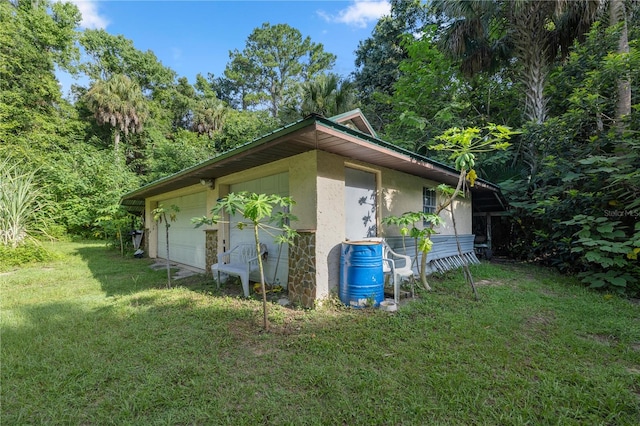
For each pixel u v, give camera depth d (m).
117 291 5.25
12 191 8.36
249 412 2.01
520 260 8.47
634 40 7.26
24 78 16.16
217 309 4.08
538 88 8.05
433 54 12.07
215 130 23.98
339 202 4.48
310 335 3.18
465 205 8.09
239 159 4.47
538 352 2.80
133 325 3.51
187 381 2.36
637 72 6.14
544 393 2.16
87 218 13.84
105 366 2.58
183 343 3.04
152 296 4.80
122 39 24.41
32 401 2.13
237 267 5.04
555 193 6.76
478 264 7.47
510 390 2.21
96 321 3.68
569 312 3.92
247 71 30.34
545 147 7.38
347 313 3.86
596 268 5.71
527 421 1.90
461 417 1.94
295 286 4.39
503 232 9.44
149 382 2.33
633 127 5.94
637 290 4.82
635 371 2.51
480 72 9.73
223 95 31.80
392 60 17.97
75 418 1.96
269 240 5.36
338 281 4.44
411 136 11.06
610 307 4.11
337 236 4.44
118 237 11.41
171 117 25.80
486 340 3.03
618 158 5.35
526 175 8.26
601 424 1.86
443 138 4.41
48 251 8.62
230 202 3.10
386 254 4.89
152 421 1.93
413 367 2.54
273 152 4.24
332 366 2.56
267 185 5.42
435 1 9.04
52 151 16.20
